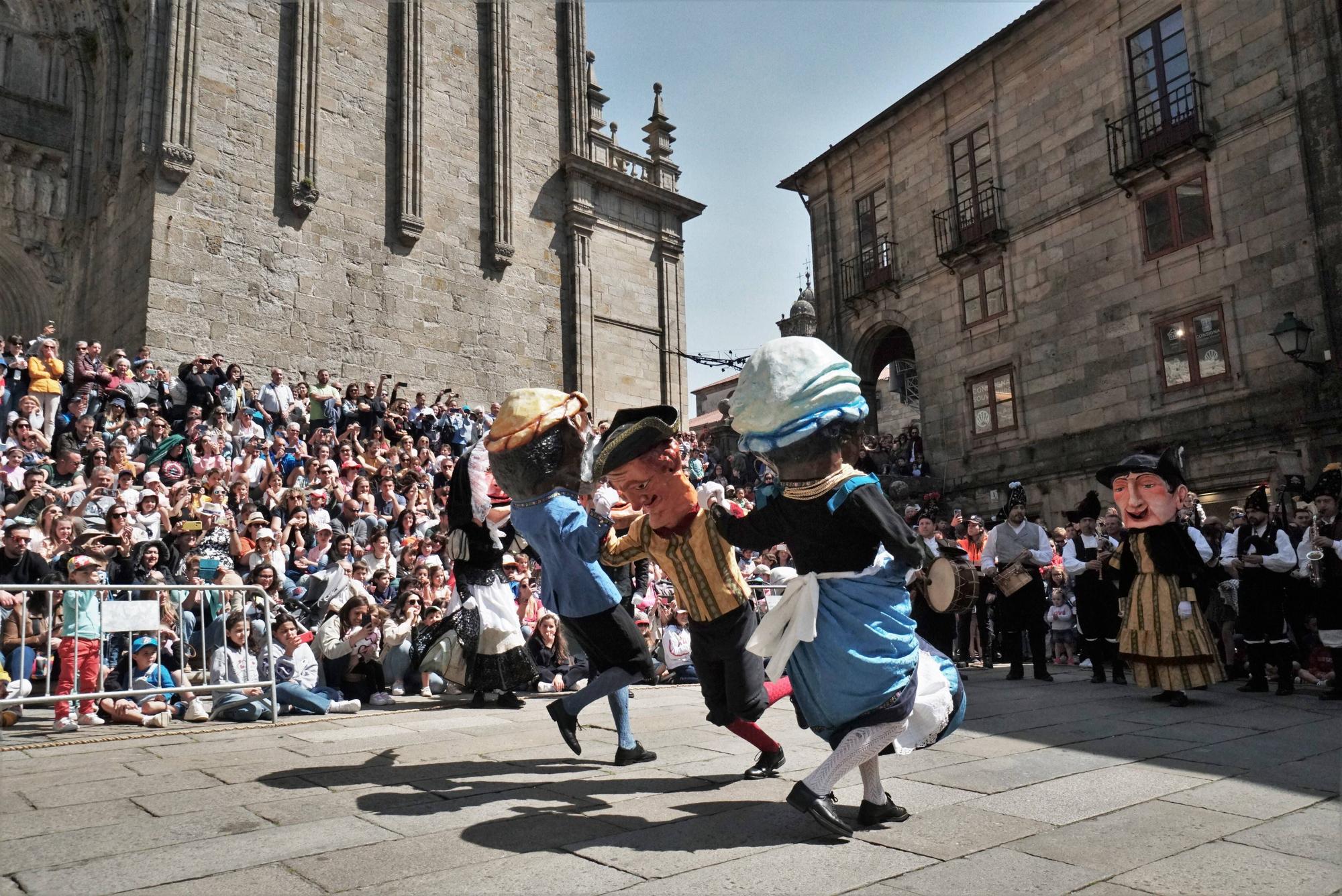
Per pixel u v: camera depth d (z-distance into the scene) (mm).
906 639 3252
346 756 4762
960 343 22406
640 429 3768
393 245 20203
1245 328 16938
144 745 5312
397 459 15148
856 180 25719
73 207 19906
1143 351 18562
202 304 17156
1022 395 20828
